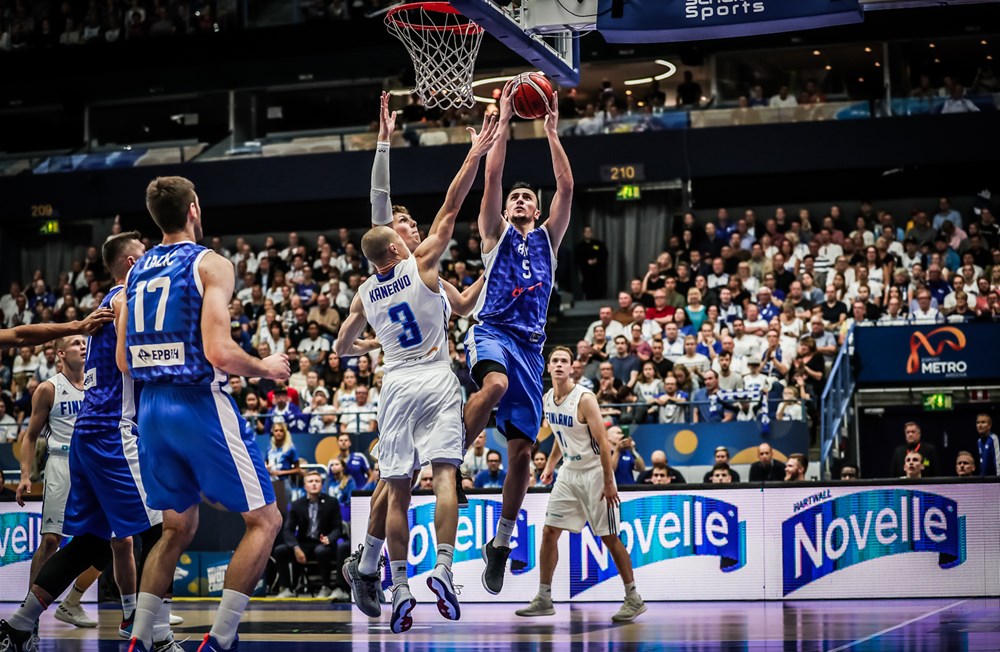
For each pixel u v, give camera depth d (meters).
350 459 11.78
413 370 5.40
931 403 14.08
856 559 9.05
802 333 14.19
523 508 9.45
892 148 19.17
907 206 20.77
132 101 24.77
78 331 5.41
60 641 6.73
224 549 11.22
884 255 16.55
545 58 8.88
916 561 9.00
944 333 13.04
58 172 22.03
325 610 9.13
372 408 13.55
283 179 21.27
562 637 6.43
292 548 11.21
